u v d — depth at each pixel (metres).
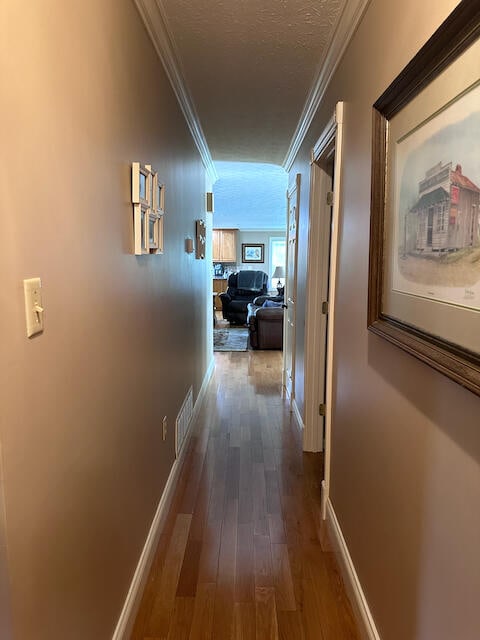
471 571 0.85
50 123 0.91
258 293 9.72
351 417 1.76
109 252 1.31
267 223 10.48
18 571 0.80
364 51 1.58
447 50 0.91
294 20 1.80
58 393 0.96
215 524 2.18
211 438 3.23
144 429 1.78
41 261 0.87
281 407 3.91
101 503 1.26
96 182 1.19
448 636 0.94
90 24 1.14
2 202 0.73
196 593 1.73
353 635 1.55
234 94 2.61
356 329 1.69
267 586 1.77
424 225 1.04
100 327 1.23
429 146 1.01
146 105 1.75
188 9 1.73
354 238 1.73
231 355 6.05
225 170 4.84
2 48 0.73
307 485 2.57
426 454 1.05
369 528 1.50
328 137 2.21
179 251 2.65
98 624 1.24
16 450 0.79
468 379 0.81
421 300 1.06
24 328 0.81
